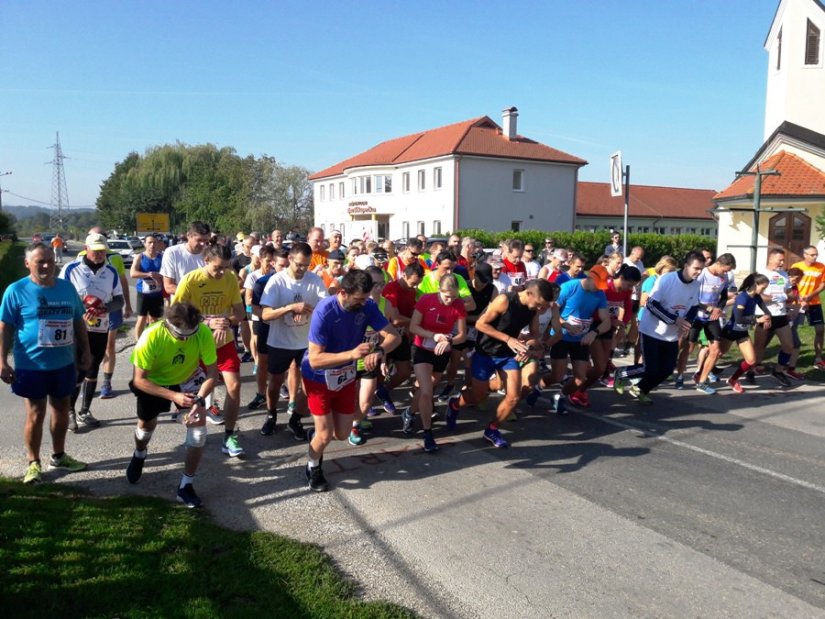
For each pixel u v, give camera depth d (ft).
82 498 14.67
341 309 15.38
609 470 17.53
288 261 20.65
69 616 9.98
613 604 11.07
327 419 15.53
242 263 36.27
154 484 15.94
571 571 12.16
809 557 12.76
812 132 75.36
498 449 19.30
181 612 10.18
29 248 15.64
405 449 19.20
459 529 13.87
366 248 41.73
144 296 29.53
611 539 13.46
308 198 210.38
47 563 11.43
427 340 19.22
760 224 74.54
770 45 81.35
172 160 258.78
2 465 16.94
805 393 26.35
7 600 10.26
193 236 22.08
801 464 18.04
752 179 76.23
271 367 19.36
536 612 10.80
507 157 138.21
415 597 11.19
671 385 28.09
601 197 182.50
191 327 14.47
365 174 156.46
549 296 18.52
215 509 14.61
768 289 26.96
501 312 18.83
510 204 141.28
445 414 23.17
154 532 12.87
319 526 13.91
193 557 11.90
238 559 11.93
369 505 15.05
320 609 10.46
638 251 34.65
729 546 13.19
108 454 18.06
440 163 138.62
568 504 15.24
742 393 26.50
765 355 32.81
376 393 22.93
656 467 17.79
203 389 14.70
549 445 19.69
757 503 15.35
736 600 11.21
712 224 192.65
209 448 18.85
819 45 74.54
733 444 19.80
